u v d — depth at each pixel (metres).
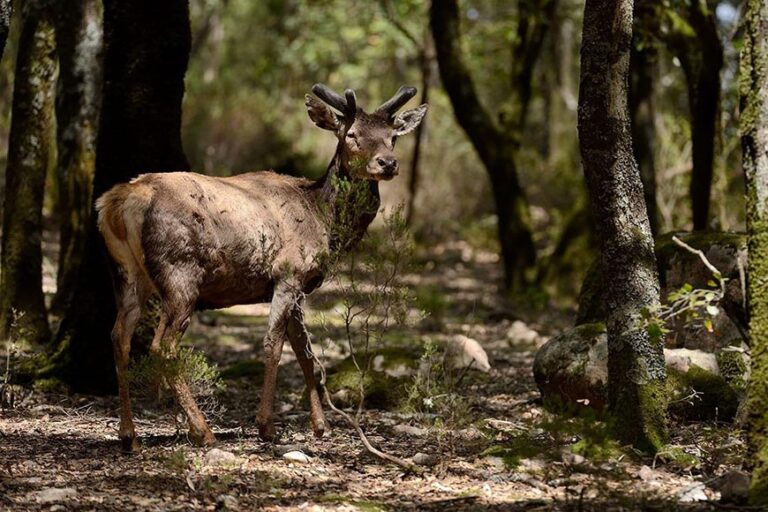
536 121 42.88
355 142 10.91
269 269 10.53
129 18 12.95
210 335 19.33
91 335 12.99
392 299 11.08
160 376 9.89
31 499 8.20
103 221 10.13
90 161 17.38
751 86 8.61
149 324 12.93
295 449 10.10
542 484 8.96
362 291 11.38
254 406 12.95
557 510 8.15
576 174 35.12
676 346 12.75
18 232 15.54
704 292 9.26
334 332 18.50
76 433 10.80
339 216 10.82
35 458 9.54
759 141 8.52
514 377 15.24
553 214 33.03
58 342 13.17
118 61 13.02
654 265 10.02
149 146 13.02
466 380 14.73
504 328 21.03
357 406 12.89
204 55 47.06
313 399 10.98
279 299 10.57
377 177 10.80
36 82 15.54
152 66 13.00
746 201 8.66
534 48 25.56
